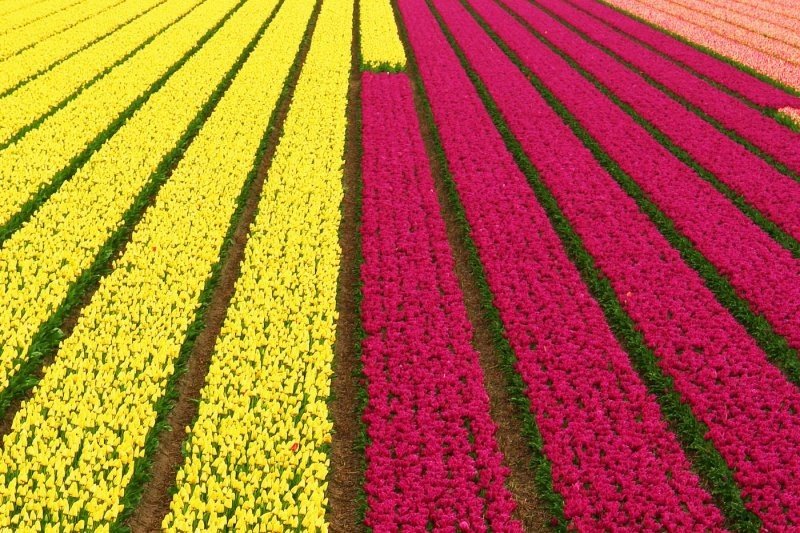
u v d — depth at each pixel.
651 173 16.81
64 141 17.52
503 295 12.06
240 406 9.34
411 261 13.11
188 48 26.44
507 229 14.27
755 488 8.60
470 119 20.05
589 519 8.09
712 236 14.17
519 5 36.31
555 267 12.96
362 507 8.30
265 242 13.22
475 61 25.64
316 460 8.55
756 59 26.69
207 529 7.57
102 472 8.06
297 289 12.00
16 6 33.78
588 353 10.70
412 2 36.38
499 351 11.12
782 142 18.86
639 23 32.56
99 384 9.47
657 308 11.95
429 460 8.77
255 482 8.17
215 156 17.17
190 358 10.95
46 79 22.56
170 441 9.42
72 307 11.86
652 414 9.67
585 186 16.03
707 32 30.72
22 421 9.23
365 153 17.75
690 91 22.70
